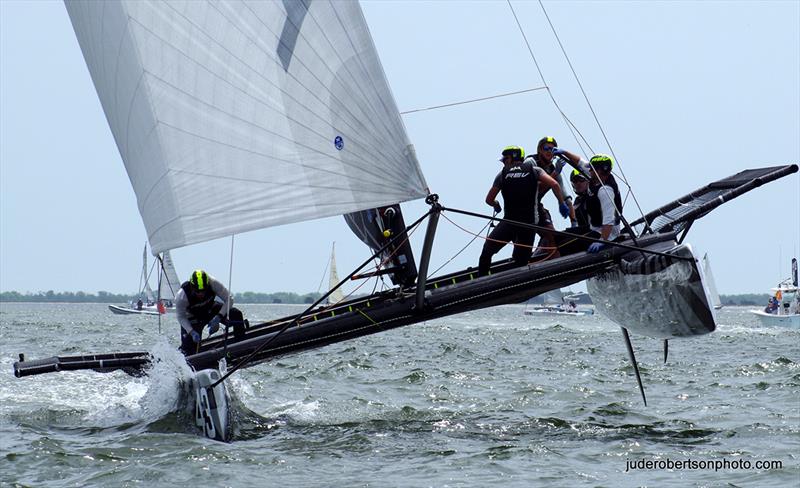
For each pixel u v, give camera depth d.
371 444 33.44
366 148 33.31
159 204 34.72
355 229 37.41
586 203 38.72
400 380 55.88
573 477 28.28
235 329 41.19
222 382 34.97
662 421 39.22
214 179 33.78
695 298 35.44
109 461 29.73
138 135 35.19
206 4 33.38
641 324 38.62
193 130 33.91
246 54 33.31
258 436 35.22
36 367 37.53
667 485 27.31
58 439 33.81
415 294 36.75
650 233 38.84
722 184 43.44
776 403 44.56
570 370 64.00
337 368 62.97
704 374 60.12
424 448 32.72
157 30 33.94
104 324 183.25
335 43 33.03
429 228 34.00
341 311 39.50
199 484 26.89
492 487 26.89
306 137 33.38
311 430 36.69
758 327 182.00
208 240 33.69
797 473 28.69
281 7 32.91
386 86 33.25
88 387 50.12
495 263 43.06
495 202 39.75
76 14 36.62
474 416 40.84
